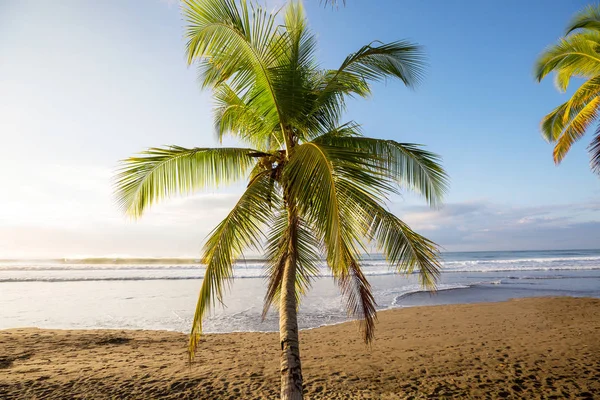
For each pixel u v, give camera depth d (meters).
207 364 6.26
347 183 3.25
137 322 10.65
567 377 5.04
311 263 4.47
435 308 12.01
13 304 13.52
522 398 4.45
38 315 11.52
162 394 4.80
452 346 7.09
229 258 3.50
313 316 11.35
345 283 3.74
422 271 3.89
